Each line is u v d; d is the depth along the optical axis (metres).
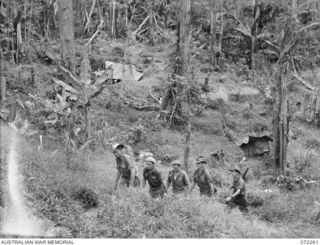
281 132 13.95
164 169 12.46
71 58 16.22
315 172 13.99
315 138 17.36
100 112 16.00
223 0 27.84
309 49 25.62
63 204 8.45
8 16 17.12
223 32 26.66
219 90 20.56
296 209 10.53
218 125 17.23
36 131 11.95
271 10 25.61
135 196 9.09
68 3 16.12
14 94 14.34
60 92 14.73
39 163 10.16
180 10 16.98
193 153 14.35
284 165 13.98
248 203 10.62
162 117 16.77
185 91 16.67
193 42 25.27
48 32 22.33
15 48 17.42
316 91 20.09
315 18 24.56
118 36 26.30
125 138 14.30
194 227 8.16
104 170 11.20
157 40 26.78
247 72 23.92
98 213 8.28
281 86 14.08
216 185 11.81
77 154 11.53
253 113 19.12
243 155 15.21
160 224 8.13
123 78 19.83
